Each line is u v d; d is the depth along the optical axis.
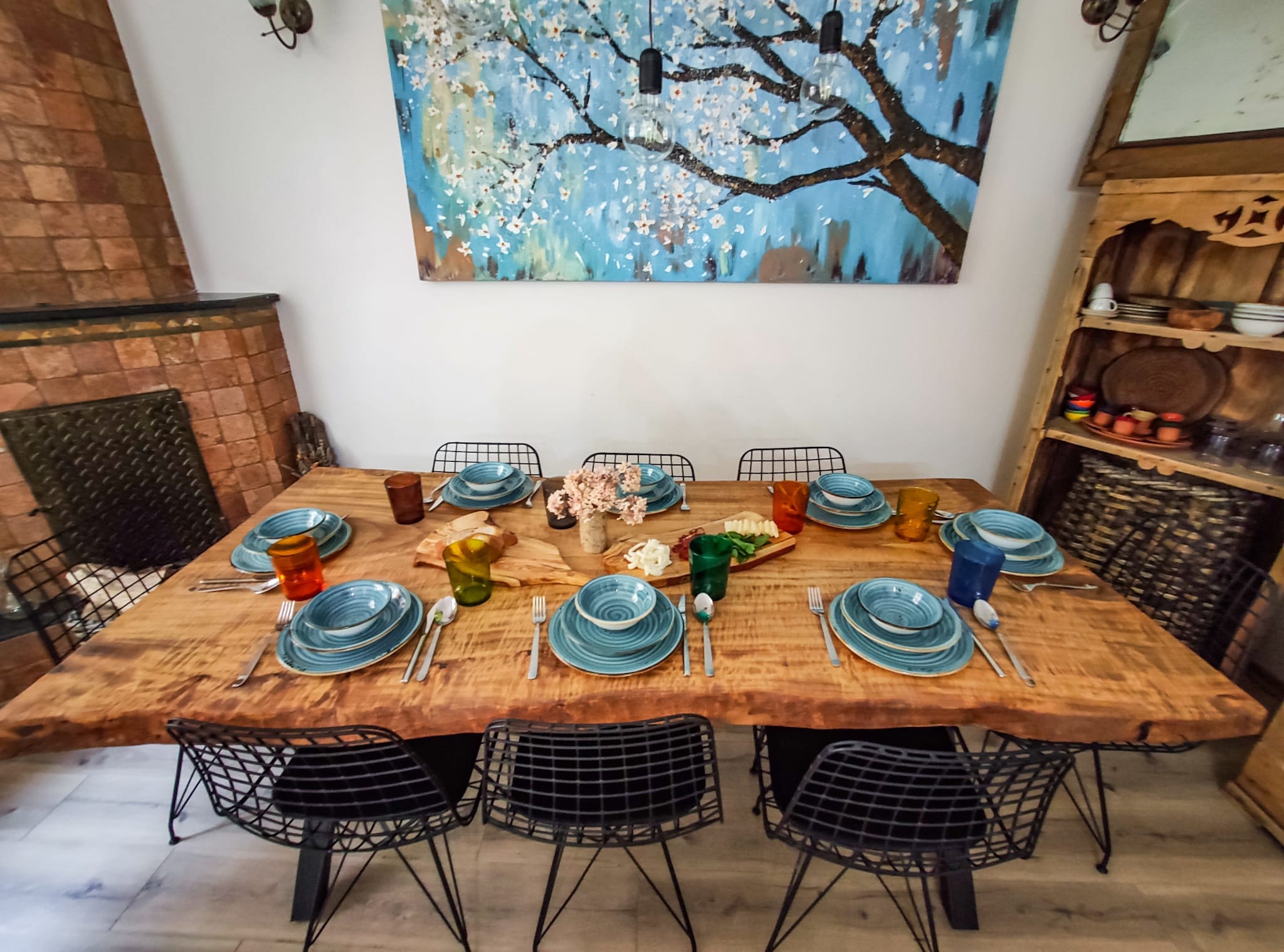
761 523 1.39
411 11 1.73
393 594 1.14
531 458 2.38
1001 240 2.00
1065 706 0.93
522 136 1.86
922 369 2.19
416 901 1.35
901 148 1.85
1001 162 1.90
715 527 1.42
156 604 1.17
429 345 2.21
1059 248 2.01
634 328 2.15
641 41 1.75
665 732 0.90
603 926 1.30
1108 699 0.94
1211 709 0.92
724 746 1.77
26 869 1.42
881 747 0.86
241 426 2.08
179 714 0.92
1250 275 1.66
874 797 0.91
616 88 1.80
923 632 1.07
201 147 1.94
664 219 1.95
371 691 0.96
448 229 1.97
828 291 2.08
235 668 1.01
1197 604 1.68
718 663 1.02
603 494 1.26
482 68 1.79
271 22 1.74
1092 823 1.51
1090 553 1.90
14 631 1.82
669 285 2.08
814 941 1.27
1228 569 1.50
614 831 1.05
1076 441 1.86
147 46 1.82
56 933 1.29
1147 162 1.65
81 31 1.73
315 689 0.97
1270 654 1.89
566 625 1.09
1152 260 1.83
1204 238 1.73
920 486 1.71
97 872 1.41
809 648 1.06
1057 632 1.10
